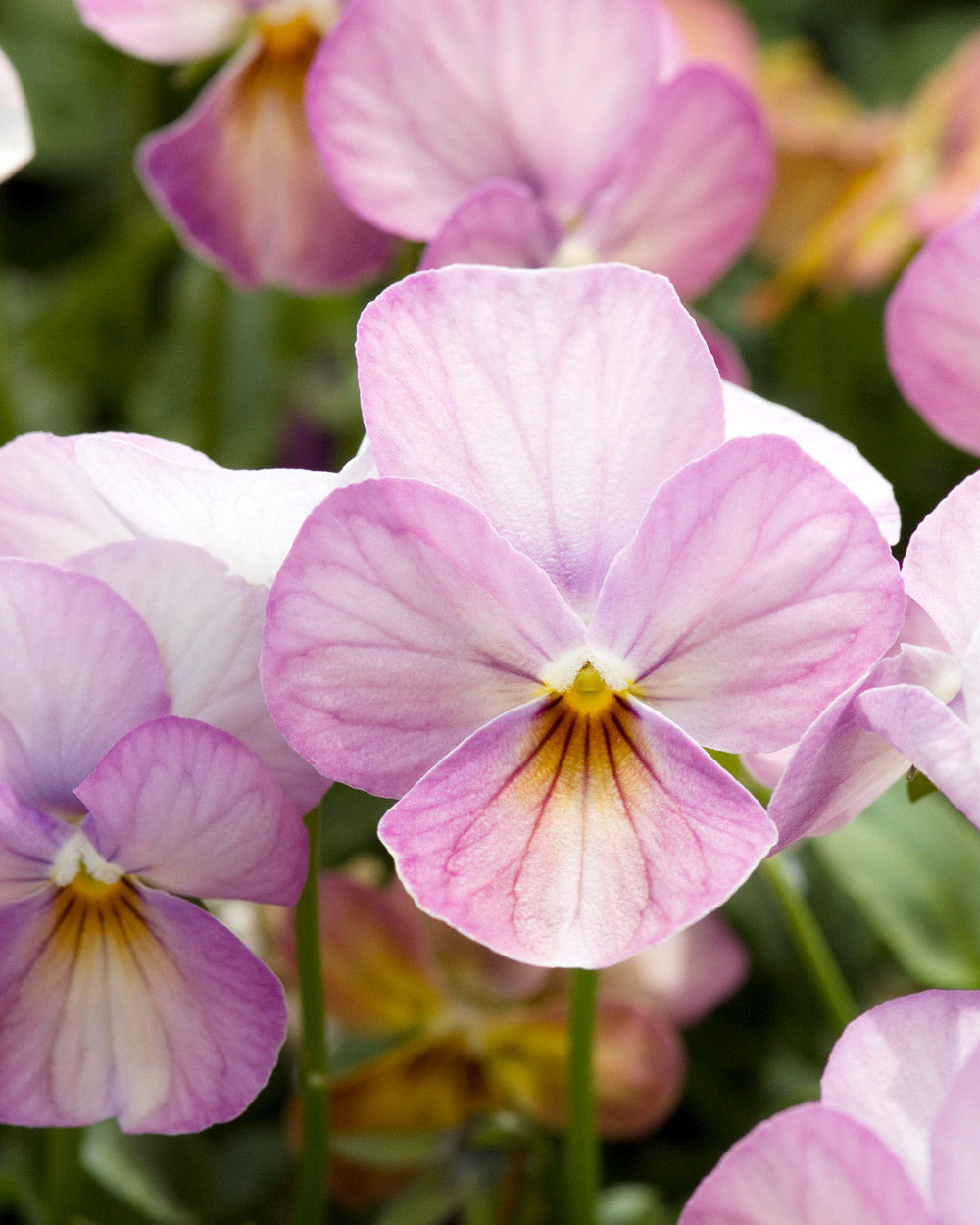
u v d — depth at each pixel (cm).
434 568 29
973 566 29
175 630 30
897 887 34
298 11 37
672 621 29
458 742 29
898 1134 29
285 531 30
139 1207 35
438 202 35
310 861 31
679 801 29
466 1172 35
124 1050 30
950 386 34
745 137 35
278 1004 30
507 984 36
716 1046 38
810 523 29
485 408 29
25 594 30
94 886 30
